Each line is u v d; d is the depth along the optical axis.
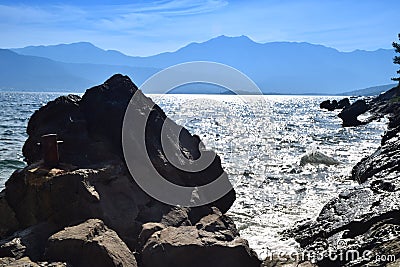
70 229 7.09
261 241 10.17
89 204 7.98
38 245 7.45
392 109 59.19
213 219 8.67
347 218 9.62
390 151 17.22
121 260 6.64
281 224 12.14
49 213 8.10
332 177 19.12
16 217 8.67
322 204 14.60
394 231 8.12
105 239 6.90
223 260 7.07
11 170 21.55
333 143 33.09
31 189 8.37
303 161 22.39
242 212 13.45
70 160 9.27
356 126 49.59
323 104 94.75
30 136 10.59
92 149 9.57
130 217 8.35
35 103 113.75
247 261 7.20
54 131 9.95
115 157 9.60
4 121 51.25
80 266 6.57
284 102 143.50
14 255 7.08
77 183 8.12
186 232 7.58
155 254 7.06
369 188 11.43
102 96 10.48
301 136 37.78
